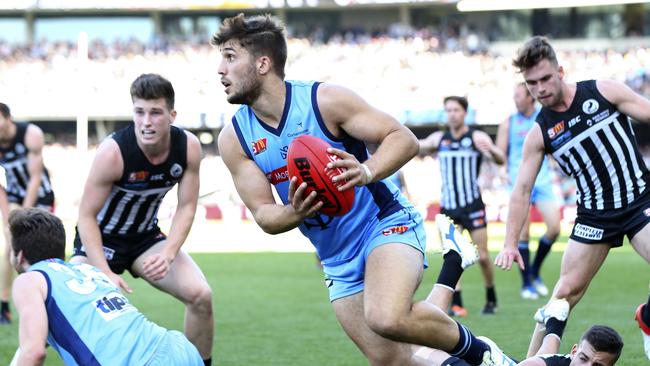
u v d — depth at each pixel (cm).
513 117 1441
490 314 1222
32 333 565
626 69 4141
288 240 2850
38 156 1176
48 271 595
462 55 4334
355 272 650
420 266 626
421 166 3444
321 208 587
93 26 5081
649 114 790
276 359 930
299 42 4581
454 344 627
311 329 1123
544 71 784
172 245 798
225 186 3838
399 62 4381
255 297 1443
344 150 623
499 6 4569
